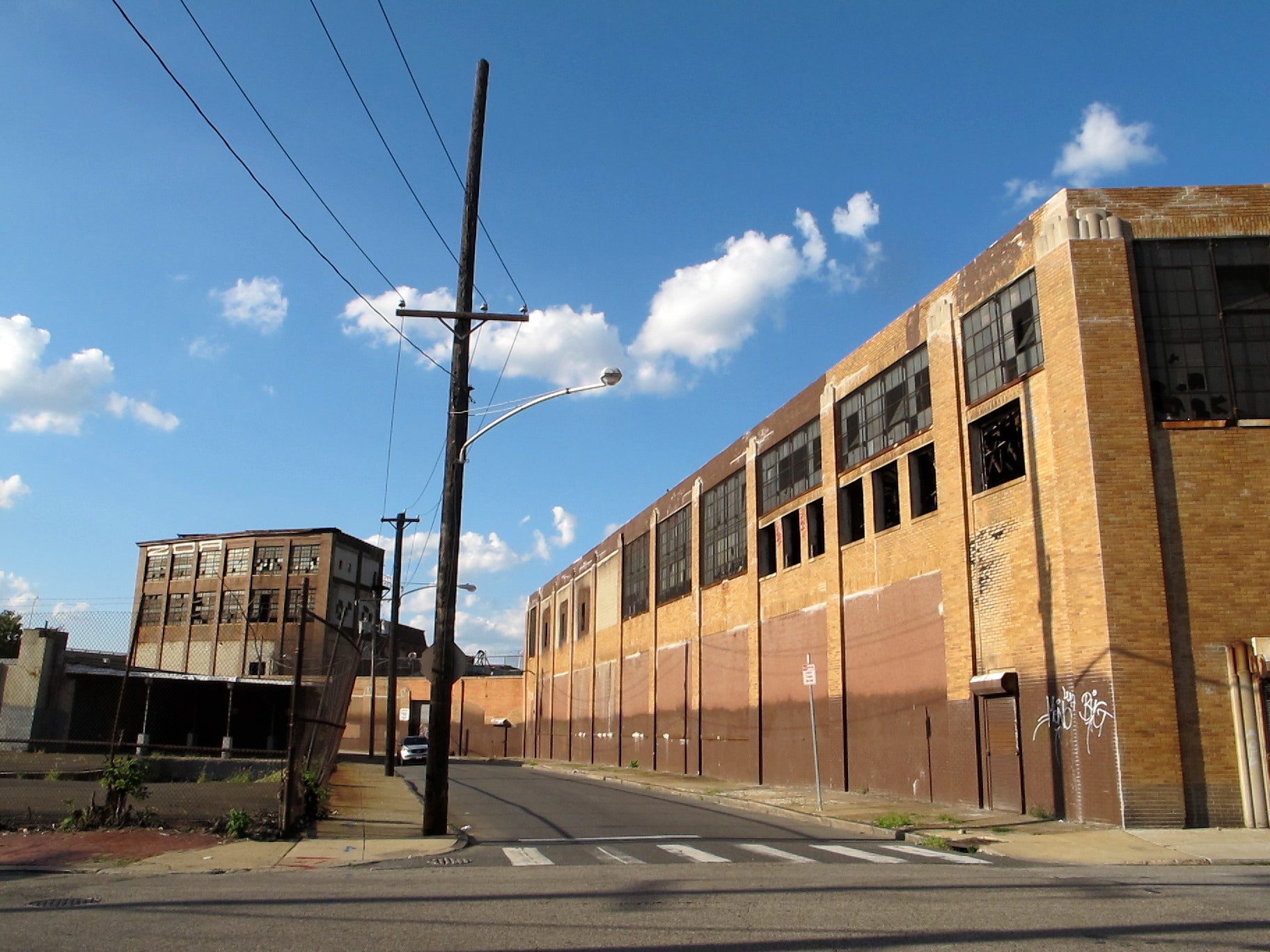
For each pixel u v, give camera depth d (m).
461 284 18.00
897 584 24.25
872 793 24.81
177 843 13.64
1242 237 18.34
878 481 25.80
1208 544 17.20
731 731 34.88
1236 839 15.05
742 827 18.08
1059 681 18.14
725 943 7.15
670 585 42.91
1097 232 18.39
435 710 16.25
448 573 16.88
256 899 9.16
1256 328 18.09
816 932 7.54
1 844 13.12
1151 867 12.72
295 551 71.25
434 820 15.85
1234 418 17.62
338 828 16.19
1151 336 18.09
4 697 33.59
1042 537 18.89
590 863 12.54
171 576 73.12
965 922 7.95
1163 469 17.48
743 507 35.06
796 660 29.86
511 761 61.31
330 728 21.41
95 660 40.72
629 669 48.03
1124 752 16.42
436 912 8.43
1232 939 7.28
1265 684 16.61
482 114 18.56
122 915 8.30
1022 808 18.95
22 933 7.52
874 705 25.03
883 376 25.70
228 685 43.94
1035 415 19.34
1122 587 16.95
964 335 22.05
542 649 69.25
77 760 29.94
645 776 37.84
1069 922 7.95
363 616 75.75
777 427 32.09
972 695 20.66
